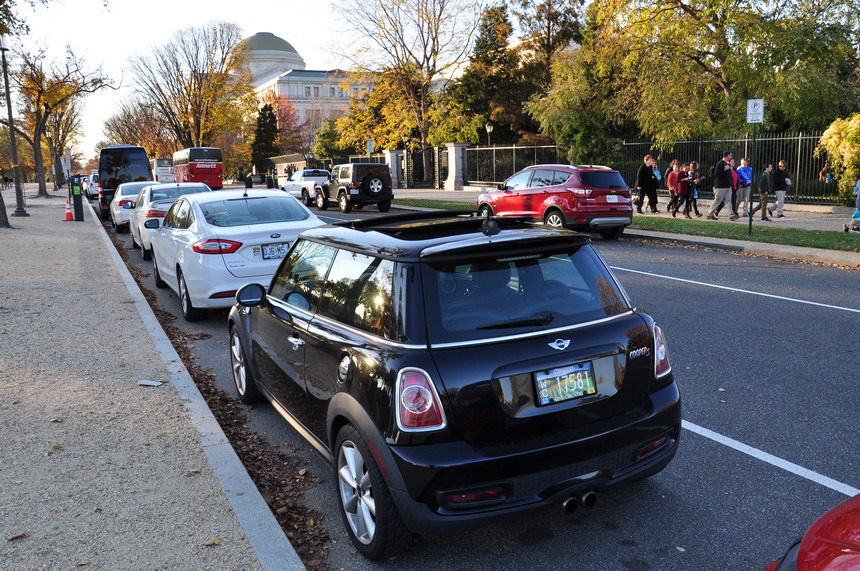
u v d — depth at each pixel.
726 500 3.97
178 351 7.48
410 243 3.48
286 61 133.50
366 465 3.27
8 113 29.08
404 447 3.06
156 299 10.56
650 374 3.55
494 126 50.62
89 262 14.08
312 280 4.23
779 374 6.15
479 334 3.19
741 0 24.53
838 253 12.64
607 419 3.37
